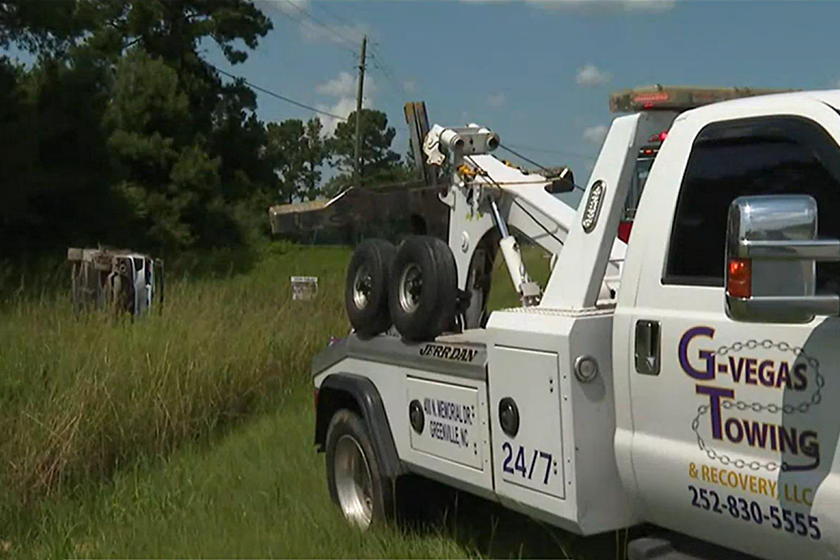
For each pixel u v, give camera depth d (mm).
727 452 3756
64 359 9039
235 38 52531
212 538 6465
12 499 7438
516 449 4715
